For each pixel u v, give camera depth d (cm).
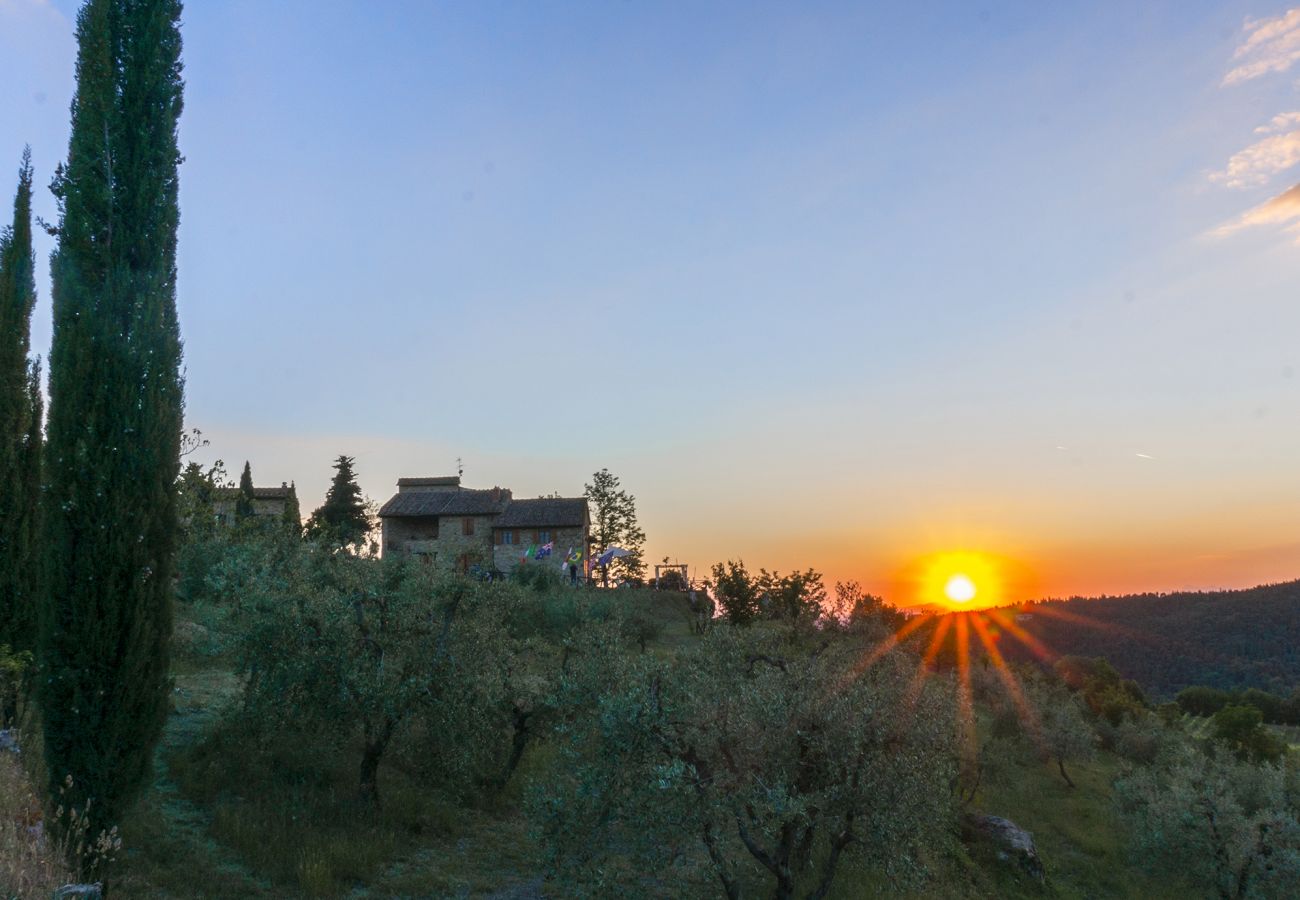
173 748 1468
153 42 1165
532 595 3328
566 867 1123
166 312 1138
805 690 1127
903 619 4181
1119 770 3216
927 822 1158
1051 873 2161
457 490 6525
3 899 760
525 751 1862
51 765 980
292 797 1353
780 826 1042
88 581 1006
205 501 2936
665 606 4950
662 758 1094
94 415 1038
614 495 7025
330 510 6888
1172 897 2155
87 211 1085
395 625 1457
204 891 1013
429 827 1390
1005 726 3628
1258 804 2636
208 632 1906
